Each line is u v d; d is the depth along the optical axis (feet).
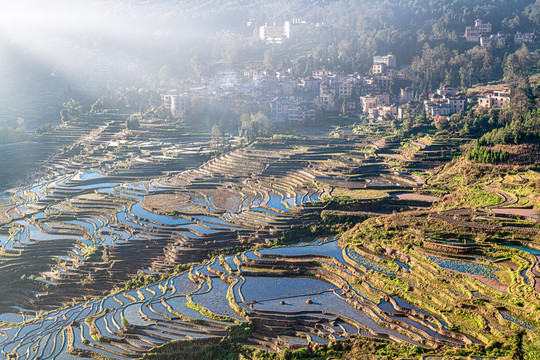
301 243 464.24
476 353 287.48
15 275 479.00
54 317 408.67
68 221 565.12
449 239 403.54
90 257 479.41
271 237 478.59
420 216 448.24
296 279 396.57
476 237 399.85
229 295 374.02
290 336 333.21
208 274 418.51
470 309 321.93
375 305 344.69
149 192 619.67
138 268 461.78
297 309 351.67
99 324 369.91
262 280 396.78
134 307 383.24
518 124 588.50
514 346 277.44
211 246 473.67
